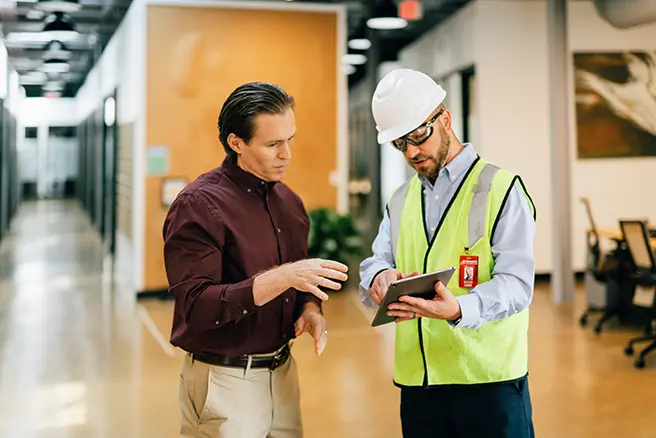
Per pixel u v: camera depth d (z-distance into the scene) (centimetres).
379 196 1233
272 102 169
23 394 446
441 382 194
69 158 2345
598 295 650
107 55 1149
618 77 855
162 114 753
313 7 800
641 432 373
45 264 1012
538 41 861
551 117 726
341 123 820
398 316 174
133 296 778
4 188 1295
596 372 479
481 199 188
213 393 178
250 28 779
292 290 186
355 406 418
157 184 756
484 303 175
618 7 715
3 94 1238
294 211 193
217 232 171
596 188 863
